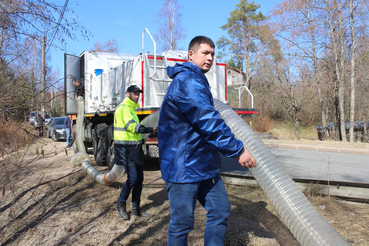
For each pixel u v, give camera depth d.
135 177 3.85
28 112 4.05
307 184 4.47
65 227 3.72
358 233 3.15
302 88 17.64
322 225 2.06
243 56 36.59
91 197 4.84
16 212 4.36
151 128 3.79
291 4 14.84
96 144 8.25
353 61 14.53
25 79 4.02
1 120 3.71
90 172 5.81
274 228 3.37
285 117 27.12
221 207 2.34
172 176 2.21
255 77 27.92
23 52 4.26
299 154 10.52
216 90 7.86
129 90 4.11
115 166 4.80
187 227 2.25
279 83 18.08
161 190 5.09
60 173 6.70
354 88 14.96
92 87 9.51
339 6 14.31
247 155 2.09
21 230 3.76
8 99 3.83
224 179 5.21
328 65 15.62
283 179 2.27
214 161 2.27
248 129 2.47
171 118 2.24
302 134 24.64
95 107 9.14
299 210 2.14
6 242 3.48
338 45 14.88
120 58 10.10
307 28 15.04
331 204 3.98
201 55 2.39
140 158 3.93
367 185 4.08
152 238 3.30
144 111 6.17
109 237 3.40
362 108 17.97
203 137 2.15
